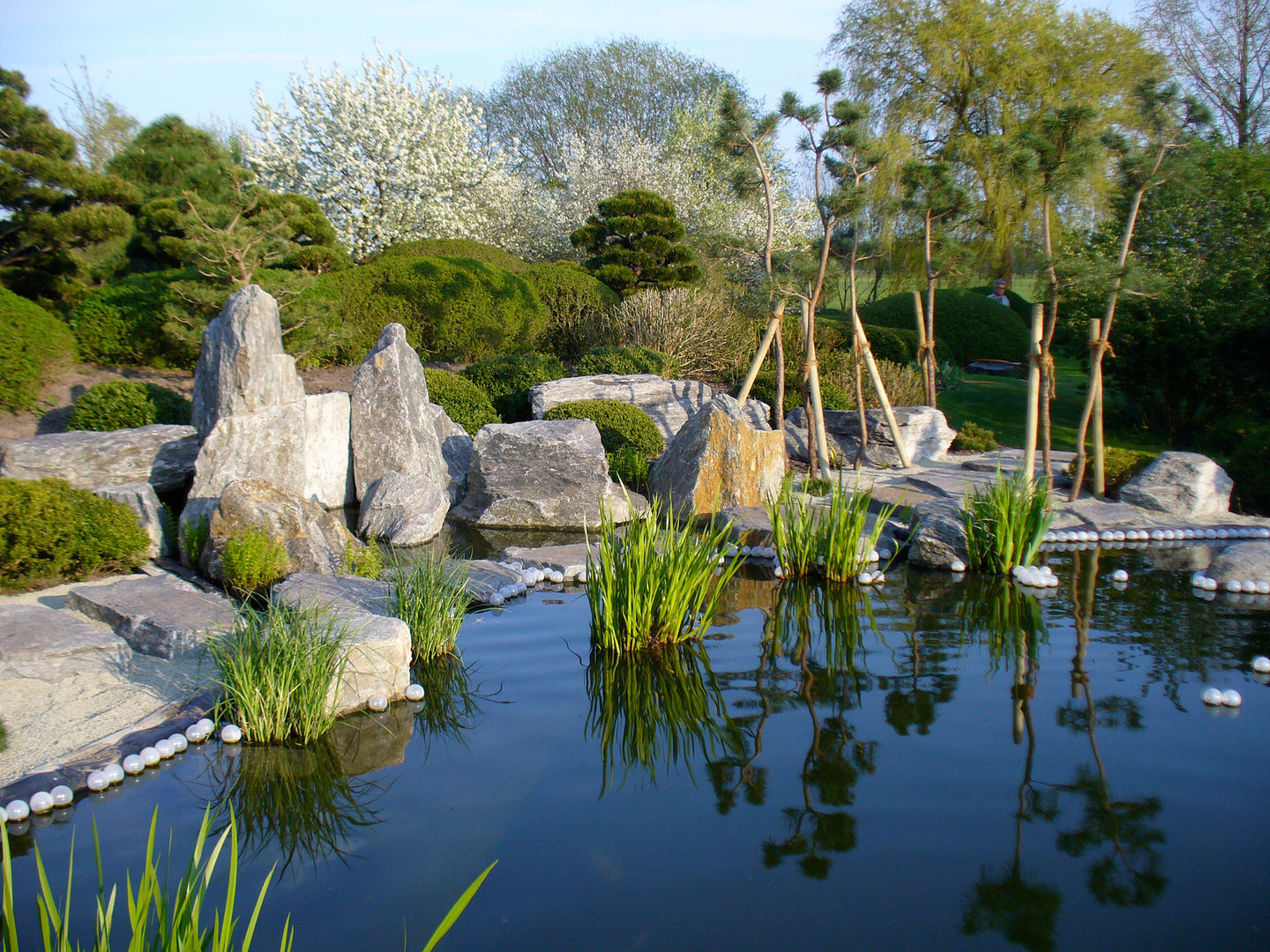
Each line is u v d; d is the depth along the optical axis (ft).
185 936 8.02
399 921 11.00
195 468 32.07
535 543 32.27
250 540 25.16
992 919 10.87
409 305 58.03
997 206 74.38
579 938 10.59
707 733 16.52
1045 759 15.19
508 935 10.66
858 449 45.98
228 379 35.09
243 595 24.31
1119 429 55.62
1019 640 21.52
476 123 88.89
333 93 77.51
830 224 39.17
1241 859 12.17
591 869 12.09
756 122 39.78
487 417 46.83
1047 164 34.19
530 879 11.89
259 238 48.03
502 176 88.53
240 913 11.23
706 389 50.57
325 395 36.78
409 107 80.48
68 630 20.26
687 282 71.00
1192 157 33.78
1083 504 36.14
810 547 27.76
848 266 42.78
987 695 18.07
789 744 15.98
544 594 25.98
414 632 20.93
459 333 58.75
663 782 14.62
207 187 67.36
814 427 40.47
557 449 35.58
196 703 17.76
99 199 51.29
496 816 13.62
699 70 131.85
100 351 47.39
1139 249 51.78
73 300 52.95
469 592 24.41
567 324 63.93
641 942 10.48
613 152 93.09
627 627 21.03
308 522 27.27
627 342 60.34
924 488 39.37
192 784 15.05
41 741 16.11
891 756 15.40
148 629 20.59
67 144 51.83
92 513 26.40
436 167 78.33
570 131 125.29
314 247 56.80
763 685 18.88
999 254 76.64
